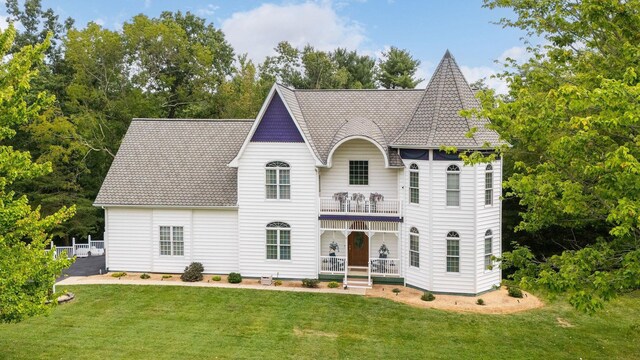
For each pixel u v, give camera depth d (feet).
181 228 100.94
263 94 194.29
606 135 42.01
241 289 91.40
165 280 97.19
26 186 145.28
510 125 43.96
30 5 180.65
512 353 64.85
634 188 37.17
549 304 84.28
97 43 156.35
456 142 86.12
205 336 69.05
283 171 96.99
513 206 110.01
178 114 181.16
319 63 224.33
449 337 70.03
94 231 153.79
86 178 155.22
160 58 173.17
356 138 93.61
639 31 44.57
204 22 204.85
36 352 62.49
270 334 70.23
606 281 41.22
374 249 100.17
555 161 46.39
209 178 103.04
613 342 68.80
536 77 55.31
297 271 97.66
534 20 54.29
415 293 89.71
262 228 98.12
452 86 91.45
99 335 68.74
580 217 51.90
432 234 88.63
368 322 75.41
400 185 95.14
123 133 162.50
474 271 87.35
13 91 44.88
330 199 96.58
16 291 47.80
